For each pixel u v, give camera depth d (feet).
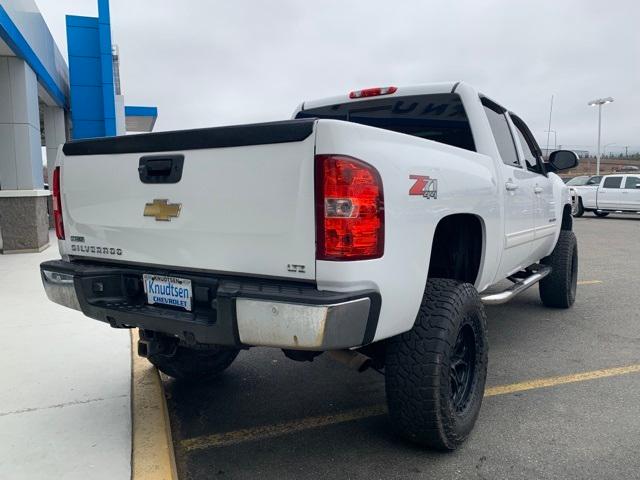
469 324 10.51
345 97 15.79
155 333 10.50
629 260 35.53
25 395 12.29
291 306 7.73
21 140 34.30
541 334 18.17
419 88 14.38
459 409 10.54
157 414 11.39
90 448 10.02
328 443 10.85
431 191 9.53
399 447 10.64
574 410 12.32
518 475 9.63
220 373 14.73
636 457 10.25
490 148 13.28
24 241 33.35
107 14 49.78
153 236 9.76
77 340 16.03
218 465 10.11
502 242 13.26
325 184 7.80
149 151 9.64
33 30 36.27
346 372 14.83
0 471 9.25
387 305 8.50
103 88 50.52
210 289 9.02
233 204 8.63
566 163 18.12
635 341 17.48
